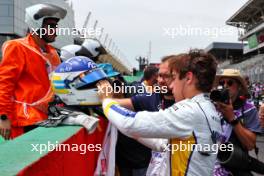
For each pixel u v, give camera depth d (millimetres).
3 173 1408
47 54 3807
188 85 2410
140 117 2291
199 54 2406
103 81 2938
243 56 76000
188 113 2268
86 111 3051
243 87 3682
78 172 2504
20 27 29219
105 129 3262
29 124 3607
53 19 3789
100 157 3051
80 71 2934
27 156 1694
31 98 3666
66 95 2967
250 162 3484
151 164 3152
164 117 2271
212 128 2328
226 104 3342
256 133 3627
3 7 27844
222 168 3441
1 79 3572
